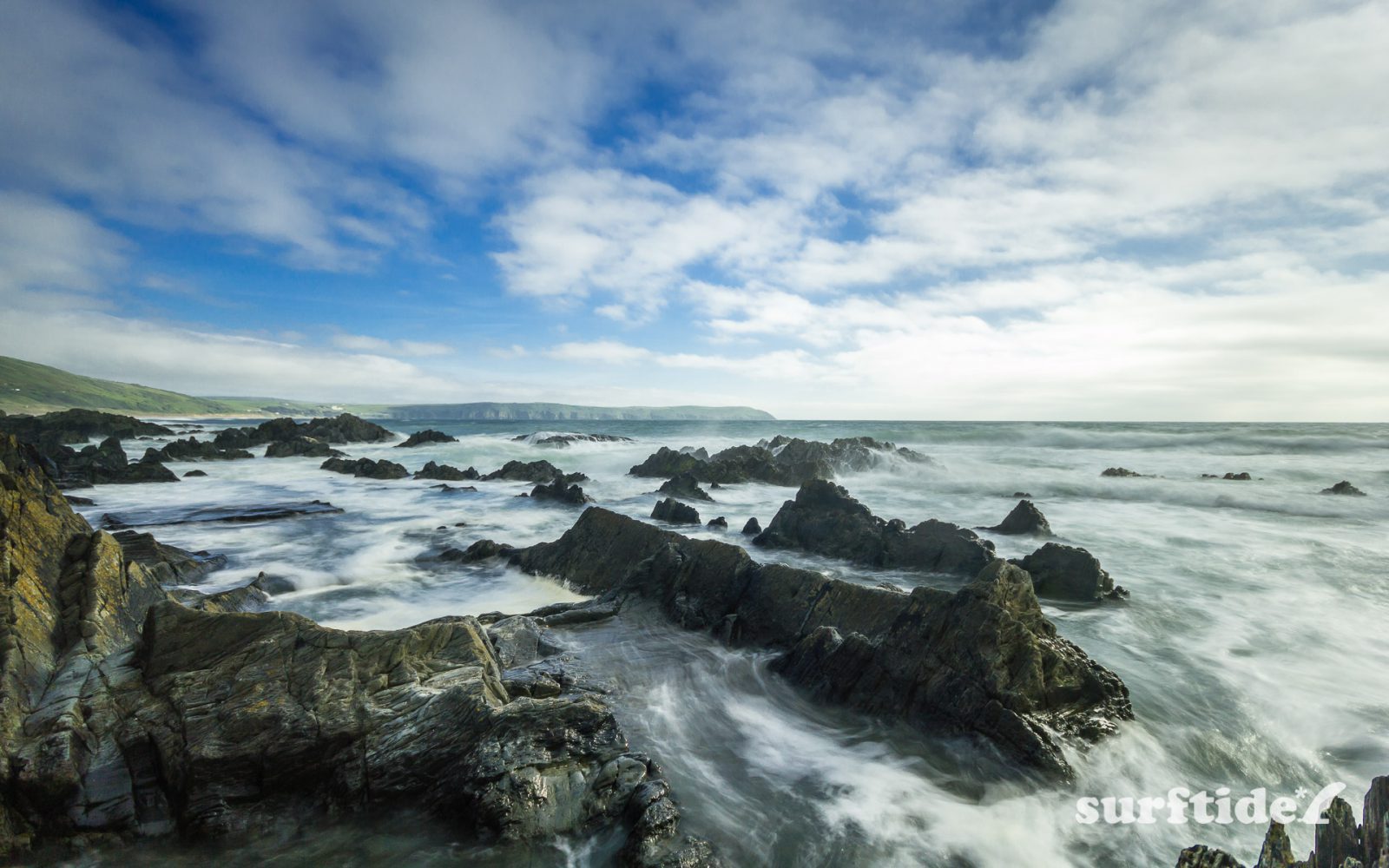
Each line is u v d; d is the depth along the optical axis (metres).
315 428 71.12
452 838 6.77
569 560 16.81
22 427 65.00
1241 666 11.34
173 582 14.92
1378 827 4.85
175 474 41.91
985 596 9.40
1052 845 6.86
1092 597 14.97
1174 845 6.89
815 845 6.77
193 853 6.46
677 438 77.88
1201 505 29.69
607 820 6.92
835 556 18.48
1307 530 23.56
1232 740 8.92
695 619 13.02
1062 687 8.90
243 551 19.73
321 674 7.84
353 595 15.61
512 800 6.77
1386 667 11.30
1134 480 35.28
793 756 8.55
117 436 72.56
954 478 38.12
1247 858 6.66
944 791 7.81
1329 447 55.62
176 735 6.98
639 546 15.67
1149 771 8.24
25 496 9.56
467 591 15.94
